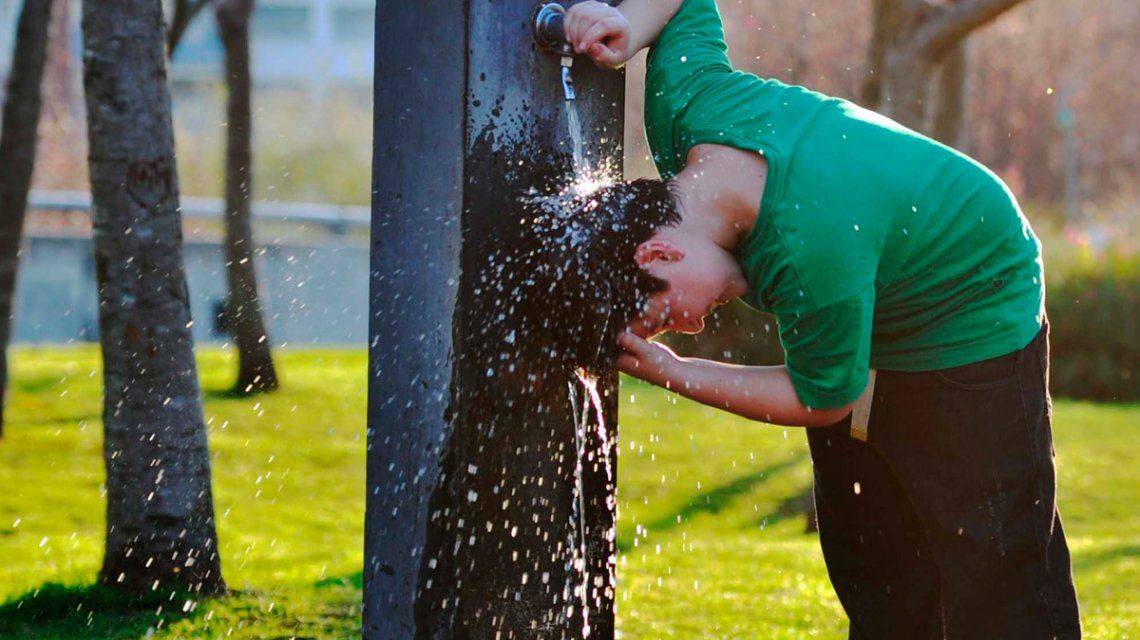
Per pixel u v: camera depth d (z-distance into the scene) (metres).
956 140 11.52
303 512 9.22
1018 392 3.58
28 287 20.95
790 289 3.34
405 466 3.56
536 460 3.57
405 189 3.51
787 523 9.88
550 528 3.64
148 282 5.96
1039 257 3.71
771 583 6.77
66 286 21.16
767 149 3.38
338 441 11.71
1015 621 3.62
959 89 11.47
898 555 4.00
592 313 3.37
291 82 45.88
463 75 3.39
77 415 12.77
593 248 3.36
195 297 20.38
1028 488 3.60
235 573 6.86
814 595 6.42
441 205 3.45
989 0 9.16
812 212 3.32
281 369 15.77
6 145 10.98
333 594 6.11
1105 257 18.52
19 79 10.89
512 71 3.45
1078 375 17.86
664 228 3.38
